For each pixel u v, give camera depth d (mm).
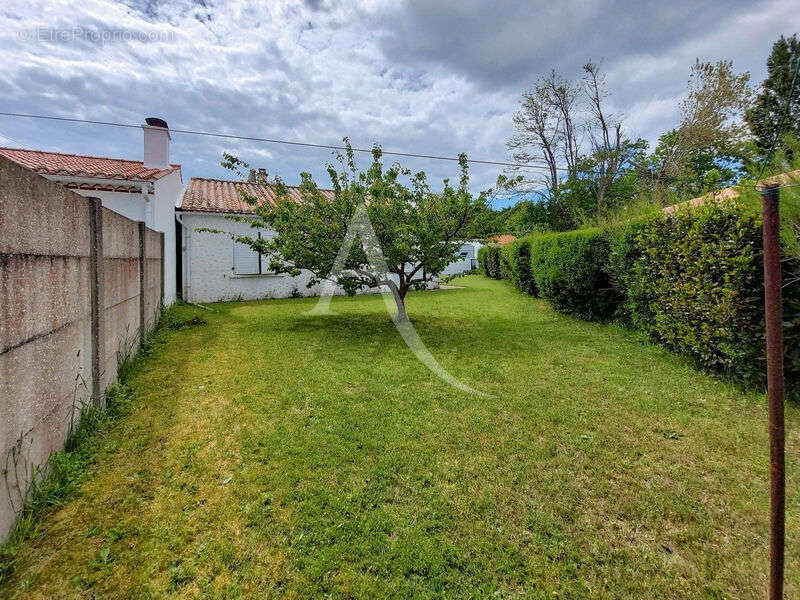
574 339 6879
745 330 4113
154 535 2133
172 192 10938
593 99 20109
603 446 3193
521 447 3166
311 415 3729
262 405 3936
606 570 1971
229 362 5426
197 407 3867
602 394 4277
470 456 3023
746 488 2633
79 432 2998
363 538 2148
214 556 2002
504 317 9320
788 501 2504
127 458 2902
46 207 2408
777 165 3344
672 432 3416
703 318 4703
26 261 2135
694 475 2793
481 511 2395
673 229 5305
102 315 3641
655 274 5762
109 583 1829
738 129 15281
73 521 2209
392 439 3270
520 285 14297
